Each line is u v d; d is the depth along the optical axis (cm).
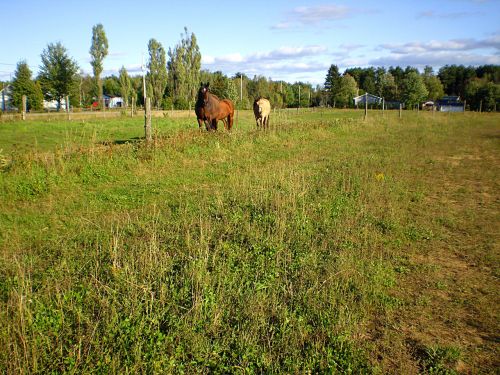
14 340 329
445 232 632
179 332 353
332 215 675
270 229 602
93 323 363
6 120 2598
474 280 475
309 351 340
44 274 448
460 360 338
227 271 457
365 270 480
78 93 5150
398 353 347
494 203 799
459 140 1859
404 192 855
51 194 784
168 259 492
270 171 990
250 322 371
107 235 569
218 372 318
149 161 1033
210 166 1074
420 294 443
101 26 5859
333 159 1217
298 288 438
